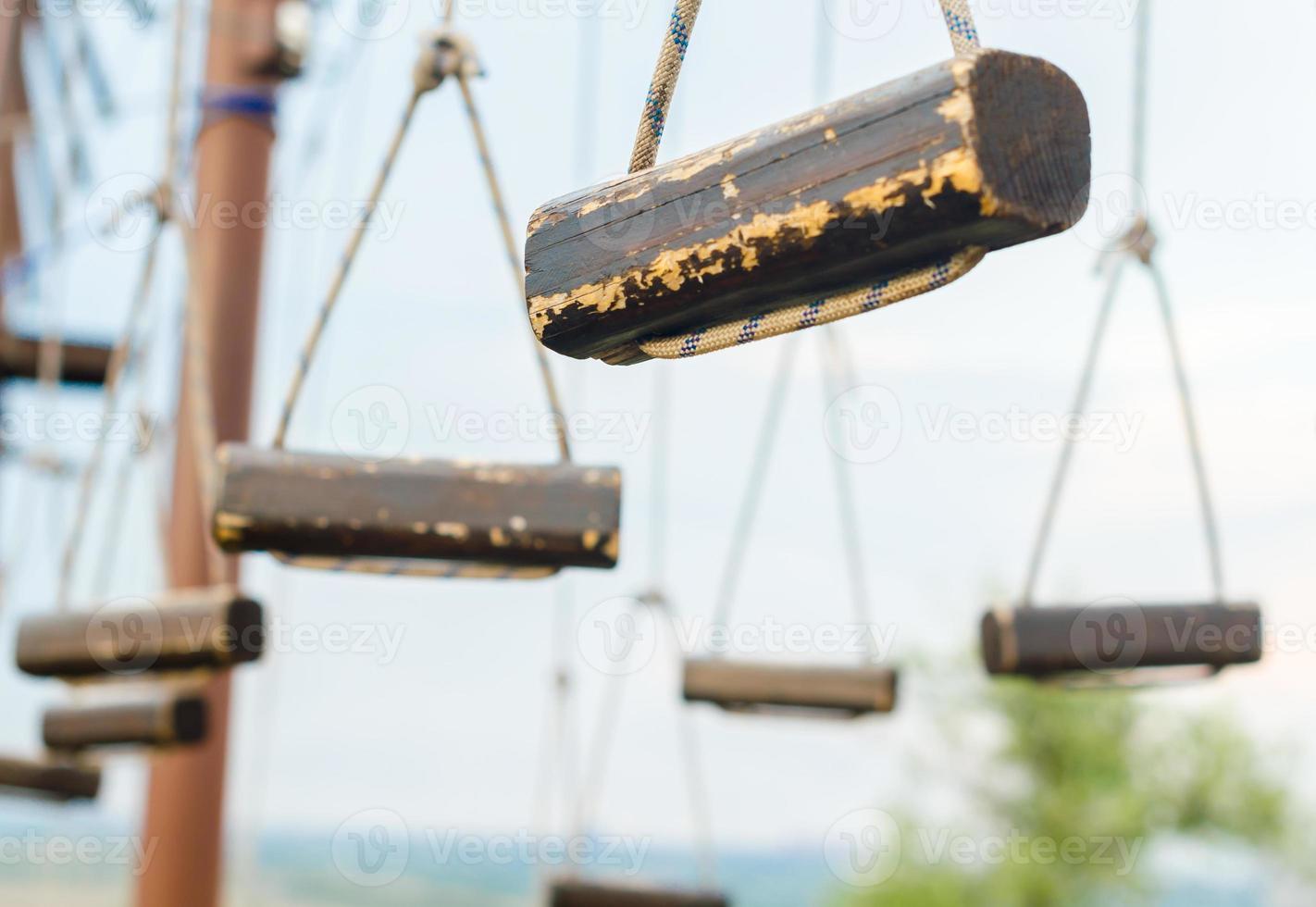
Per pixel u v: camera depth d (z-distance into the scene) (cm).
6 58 1658
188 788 1434
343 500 646
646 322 466
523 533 634
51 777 1520
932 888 3481
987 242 398
